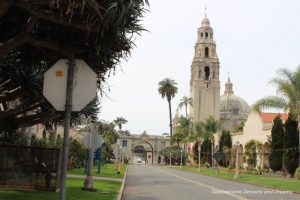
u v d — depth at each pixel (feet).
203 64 407.44
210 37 414.21
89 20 25.71
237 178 142.82
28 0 25.57
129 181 110.52
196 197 67.77
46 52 31.71
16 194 50.88
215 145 294.25
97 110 68.54
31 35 29.66
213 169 245.24
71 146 159.22
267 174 171.53
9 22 32.37
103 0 25.53
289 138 149.48
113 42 29.25
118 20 26.03
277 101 136.46
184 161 363.15
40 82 51.19
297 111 134.21
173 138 367.45
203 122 264.93
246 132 235.20
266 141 203.41
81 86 19.31
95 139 71.46
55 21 26.25
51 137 132.36
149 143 511.40
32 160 57.36
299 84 132.26
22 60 39.24
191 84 416.05
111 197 59.57
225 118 419.95
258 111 139.13
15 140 82.89
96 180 96.63
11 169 57.00
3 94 57.26
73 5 24.36
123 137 510.58
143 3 30.89
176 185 97.60
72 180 88.38
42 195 51.34
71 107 18.76
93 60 31.55
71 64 18.95
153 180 117.70
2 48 28.99
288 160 148.36
